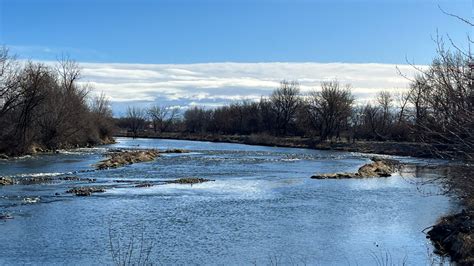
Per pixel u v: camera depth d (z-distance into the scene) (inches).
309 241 858.1
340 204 1229.7
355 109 4156.0
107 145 3846.0
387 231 933.2
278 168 2148.1
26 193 1288.1
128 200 1233.4
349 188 1533.0
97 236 867.4
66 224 949.8
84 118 3334.2
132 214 1062.4
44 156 2470.5
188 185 1545.3
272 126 5172.2
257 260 741.9
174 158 2662.4
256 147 3966.5
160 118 6968.5
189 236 884.0
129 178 1683.1
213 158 2682.1
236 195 1358.3
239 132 5580.7
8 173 1705.2
